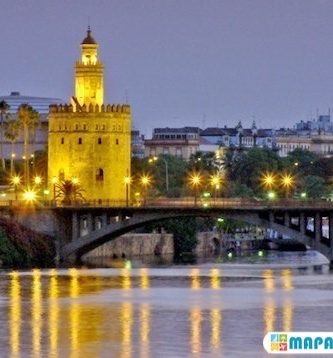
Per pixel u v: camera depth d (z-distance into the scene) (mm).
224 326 193125
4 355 175375
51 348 179125
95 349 178500
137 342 182375
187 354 175500
